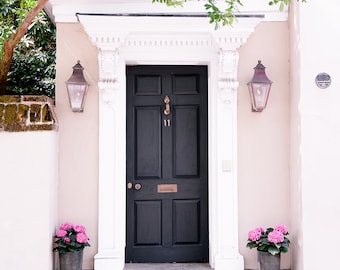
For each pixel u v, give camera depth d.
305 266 4.08
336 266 4.07
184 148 4.78
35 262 4.05
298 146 4.24
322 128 4.15
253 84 4.36
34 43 7.04
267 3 4.55
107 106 4.48
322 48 4.18
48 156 4.12
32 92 6.45
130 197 4.73
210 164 4.61
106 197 4.44
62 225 4.29
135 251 4.71
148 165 4.77
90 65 4.55
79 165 4.49
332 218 4.10
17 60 6.48
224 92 4.47
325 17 4.20
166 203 4.76
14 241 4.06
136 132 4.78
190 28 4.33
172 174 4.77
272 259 4.14
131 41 4.54
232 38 4.31
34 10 4.17
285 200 4.54
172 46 4.56
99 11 4.52
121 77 4.56
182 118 4.80
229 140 4.49
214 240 4.49
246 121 4.57
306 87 4.17
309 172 4.13
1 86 4.42
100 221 4.42
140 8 4.52
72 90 4.33
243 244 4.50
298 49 4.25
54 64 6.62
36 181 4.10
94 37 4.29
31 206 4.08
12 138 4.10
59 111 4.51
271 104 4.59
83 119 4.52
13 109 4.13
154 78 4.82
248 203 4.53
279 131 4.57
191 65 4.81
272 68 4.60
